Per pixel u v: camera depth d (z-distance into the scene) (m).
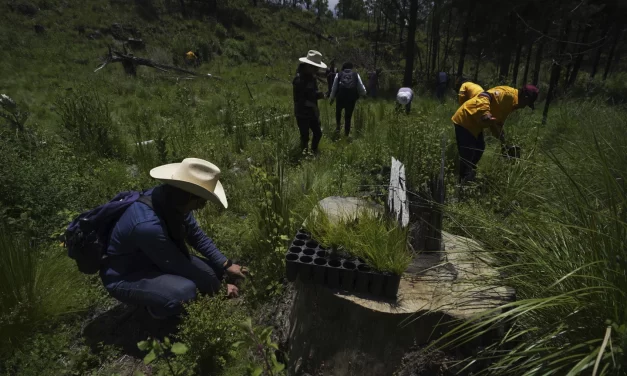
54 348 2.70
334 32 37.97
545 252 2.23
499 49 17.98
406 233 2.37
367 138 6.71
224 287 3.00
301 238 2.53
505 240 2.63
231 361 2.55
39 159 4.77
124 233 2.74
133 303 2.82
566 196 2.71
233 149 6.84
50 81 14.62
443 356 2.06
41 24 24.94
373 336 2.12
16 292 2.82
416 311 2.05
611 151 3.43
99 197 4.58
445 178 4.33
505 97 4.66
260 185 3.67
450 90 17.36
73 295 3.08
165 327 2.95
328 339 2.23
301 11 42.06
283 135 6.47
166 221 2.78
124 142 6.71
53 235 3.67
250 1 39.25
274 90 15.44
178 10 31.89
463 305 2.12
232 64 25.34
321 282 2.24
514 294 2.20
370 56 25.61
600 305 1.85
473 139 4.81
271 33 34.25
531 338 2.02
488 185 4.07
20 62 17.80
